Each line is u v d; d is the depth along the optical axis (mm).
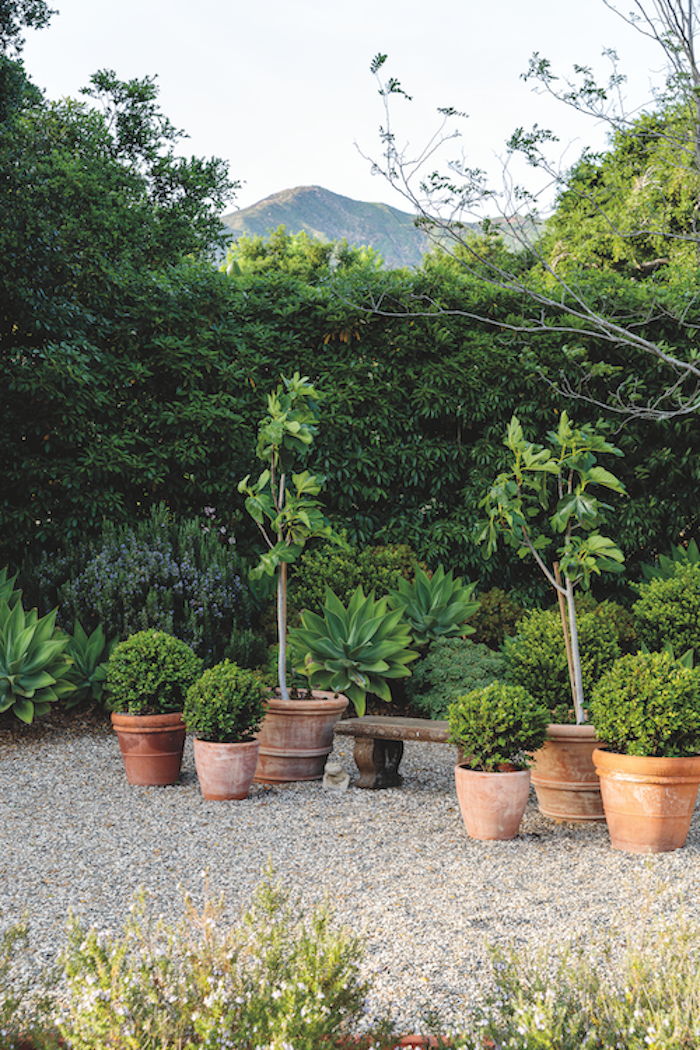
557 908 3424
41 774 5707
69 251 8172
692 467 9141
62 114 14773
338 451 8805
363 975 2783
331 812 4934
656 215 8758
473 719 4520
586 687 5609
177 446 8258
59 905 3471
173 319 8742
